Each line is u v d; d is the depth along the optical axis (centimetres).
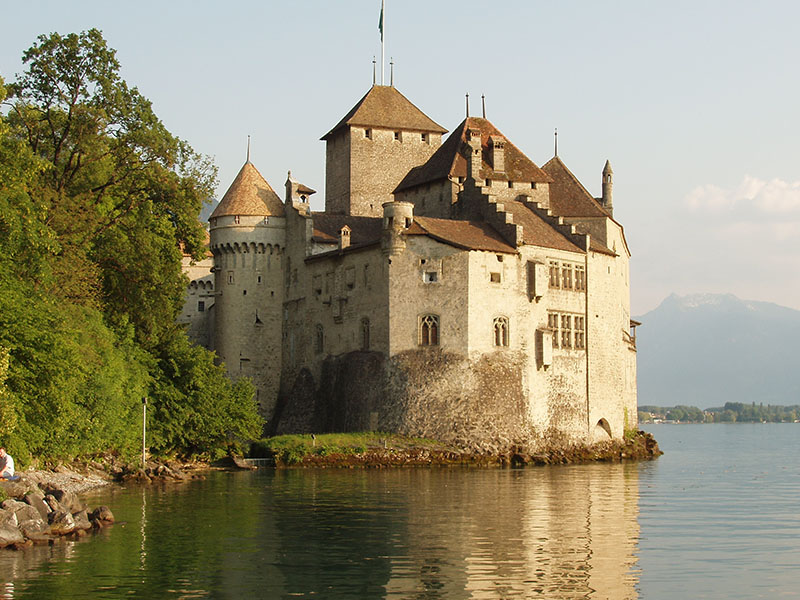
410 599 3216
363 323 9519
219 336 11181
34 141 7212
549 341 9356
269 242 11106
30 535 4069
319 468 8075
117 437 6812
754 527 4769
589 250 9931
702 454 12250
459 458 8625
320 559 3794
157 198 7894
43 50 7075
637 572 3653
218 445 8081
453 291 8925
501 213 9362
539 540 4272
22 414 4919
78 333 5891
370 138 11838
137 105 7456
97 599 3161
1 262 5266
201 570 3581
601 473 7988
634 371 11638
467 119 10900
